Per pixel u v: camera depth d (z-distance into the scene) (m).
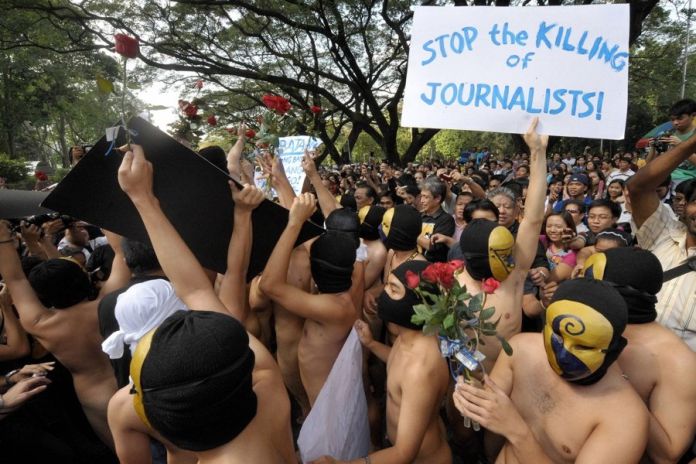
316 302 2.20
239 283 1.76
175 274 1.47
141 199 1.45
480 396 1.43
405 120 2.45
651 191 2.36
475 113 2.32
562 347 1.33
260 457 1.04
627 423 1.33
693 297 2.10
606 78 2.12
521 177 8.87
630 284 1.68
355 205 5.50
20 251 3.58
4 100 26.11
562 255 3.77
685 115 3.81
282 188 2.80
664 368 1.63
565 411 1.44
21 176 24.66
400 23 17.31
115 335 1.54
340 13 16.95
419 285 1.77
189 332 0.96
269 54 18.56
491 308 1.49
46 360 2.56
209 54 17.72
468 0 14.41
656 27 19.00
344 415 2.17
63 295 2.17
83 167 1.61
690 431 1.57
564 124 2.19
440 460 1.95
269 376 1.35
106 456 2.41
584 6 2.14
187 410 0.91
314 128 3.47
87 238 4.29
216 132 3.32
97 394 2.30
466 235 2.23
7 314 2.40
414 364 1.77
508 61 2.26
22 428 2.14
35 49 18.02
